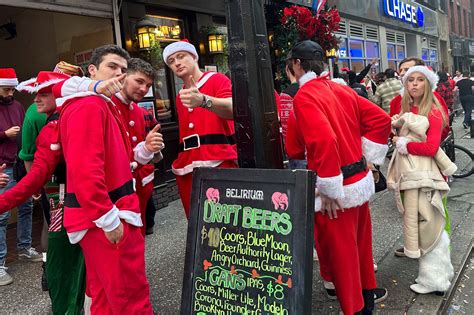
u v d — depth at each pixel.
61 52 6.50
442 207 3.16
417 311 3.02
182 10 6.75
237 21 2.13
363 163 2.61
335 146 2.30
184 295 2.15
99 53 2.59
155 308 3.26
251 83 2.14
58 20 6.41
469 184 6.51
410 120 3.21
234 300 2.03
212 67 7.21
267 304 1.94
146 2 6.08
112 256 2.19
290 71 3.40
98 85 2.19
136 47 5.99
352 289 2.53
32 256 4.43
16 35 7.01
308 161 2.47
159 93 6.38
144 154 3.04
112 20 5.69
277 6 8.51
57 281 2.71
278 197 1.96
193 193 2.19
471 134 10.73
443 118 3.37
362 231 2.78
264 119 2.17
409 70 3.31
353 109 2.66
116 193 2.25
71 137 2.10
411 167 3.18
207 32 7.20
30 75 7.07
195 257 2.15
